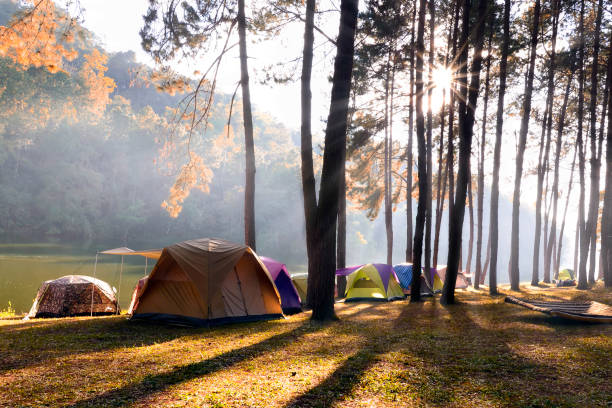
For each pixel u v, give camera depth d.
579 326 9.73
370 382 5.77
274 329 10.32
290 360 7.00
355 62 20.25
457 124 26.36
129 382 5.62
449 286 15.49
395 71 22.61
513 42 20.78
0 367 6.34
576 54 23.03
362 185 33.22
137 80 17.88
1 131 78.69
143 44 16.14
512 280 21.45
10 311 17.61
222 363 6.76
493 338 8.73
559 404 4.94
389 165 28.31
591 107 21.56
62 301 14.69
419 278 17.28
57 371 6.14
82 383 5.56
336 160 11.88
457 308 14.00
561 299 14.80
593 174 21.91
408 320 11.64
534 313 11.61
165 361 6.83
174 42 16.31
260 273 12.58
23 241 77.88
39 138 91.25
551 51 23.45
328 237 11.92
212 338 9.11
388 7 17.11
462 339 8.73
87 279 15.46
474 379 5.94
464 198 15.45
